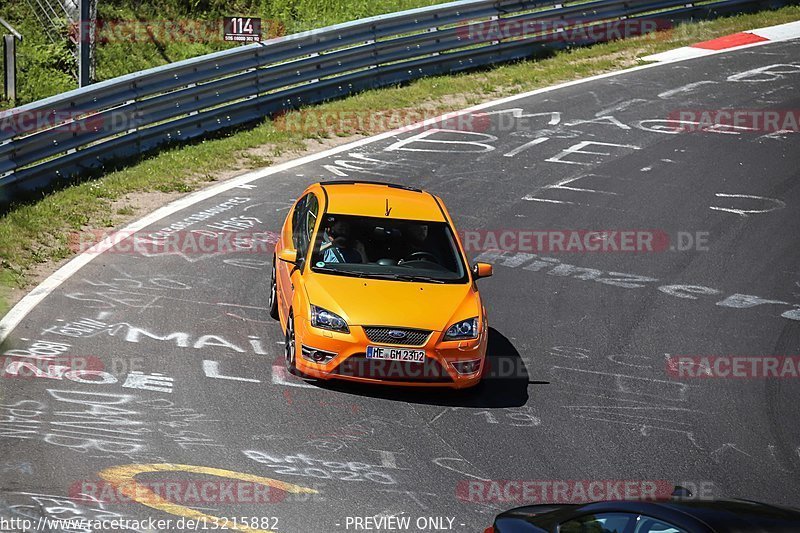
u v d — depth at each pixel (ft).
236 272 151.23
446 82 260.62
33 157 173.17
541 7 288.10
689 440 112.98
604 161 218.38
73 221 164.04
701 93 267.80
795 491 103.30
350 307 113.50
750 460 109.50
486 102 251.39
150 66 271.49
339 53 241.35
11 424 100.01
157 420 104.12
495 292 153.17
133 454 96.58
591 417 116.37
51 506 85.30
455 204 188.85
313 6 320.91
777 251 178.60
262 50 223.30
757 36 321.11
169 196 181.98
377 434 105.70
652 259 171.01
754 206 198.90
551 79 272.31
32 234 155.63
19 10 278.67
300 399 112.27
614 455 107.45
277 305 134.51
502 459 103.60
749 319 151.02
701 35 319.88
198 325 130.93
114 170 189.37
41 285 139.13
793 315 153.79
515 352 133.28
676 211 193.57
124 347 122.01
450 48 268.21
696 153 226.79
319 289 116.57
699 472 105.50
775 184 211.41
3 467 91.25
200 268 151.23
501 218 184.14
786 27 332.80
